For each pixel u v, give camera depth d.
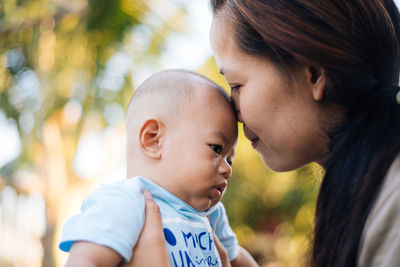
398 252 0.81
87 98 3.45
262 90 1.09
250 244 5.82
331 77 1.03
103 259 0.98
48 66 3.46
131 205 1.06
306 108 1.08
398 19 1.13
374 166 0.92
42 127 3.45
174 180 1.18
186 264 1.10
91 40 3.49
